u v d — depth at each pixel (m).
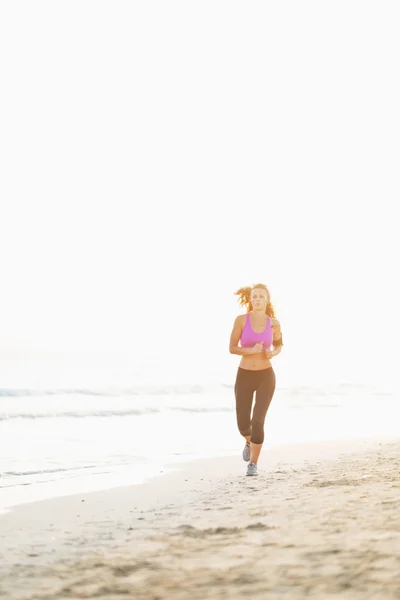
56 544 4.18
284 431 15.11
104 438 14.13
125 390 29.25
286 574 2.91
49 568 3.41
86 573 3.24
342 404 25.12
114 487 7.45
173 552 3.58
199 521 4.56
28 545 4.18
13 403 23.58
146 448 12.20
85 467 9.54
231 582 2.87
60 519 5.42
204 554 3.47
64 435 14.71
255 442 7.37
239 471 8.71
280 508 4.79
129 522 4.92
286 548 3.42
